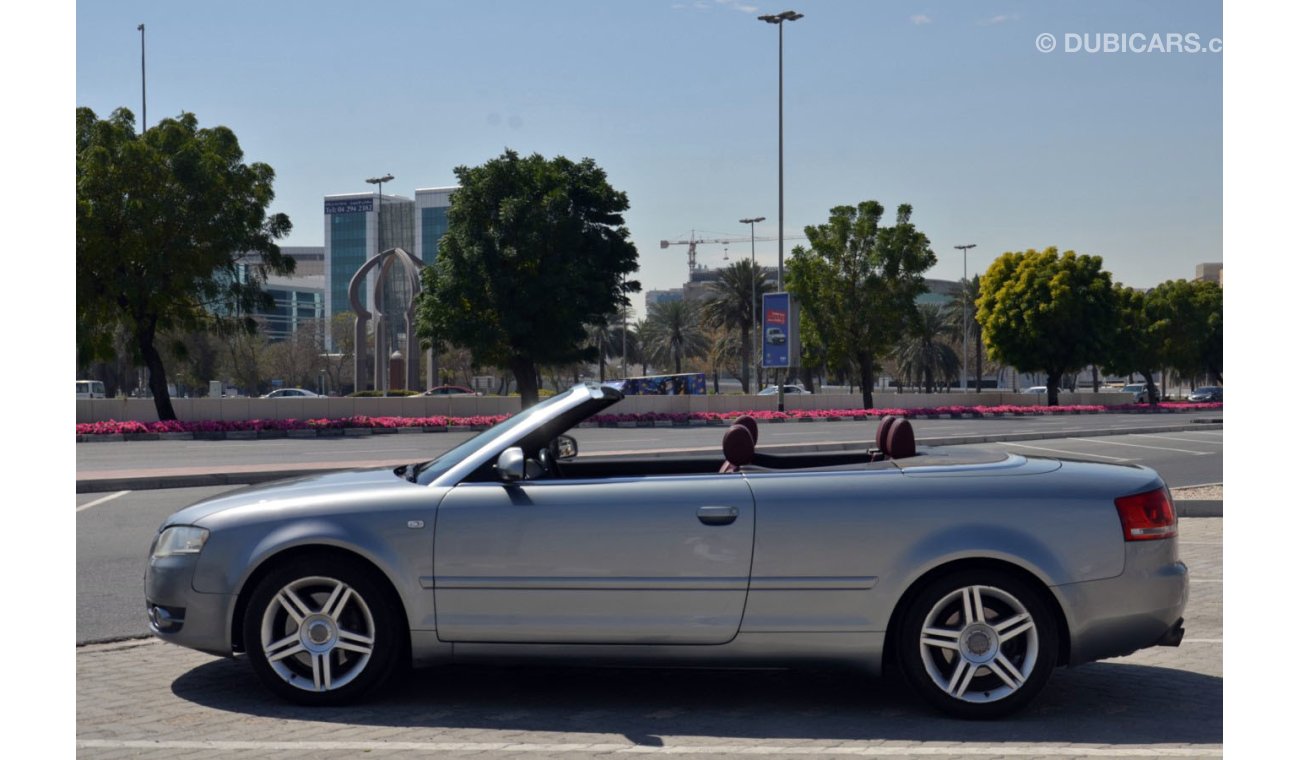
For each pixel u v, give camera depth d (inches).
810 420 1704.0
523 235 1571.1
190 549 214.2
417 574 208.8
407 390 2110.0
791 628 204.8
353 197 6432.1
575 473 256.7
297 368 3383.4
